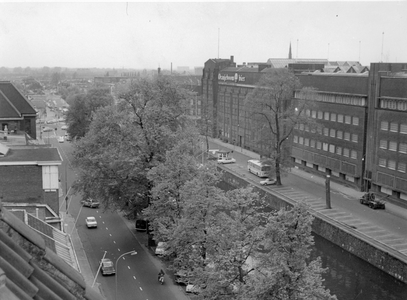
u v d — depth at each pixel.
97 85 179.25
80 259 58.06
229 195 41.12
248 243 35.72
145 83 67.25
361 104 87.50
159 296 48.84
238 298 32.16
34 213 38.47
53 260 7.05
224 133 153.62
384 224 68.12
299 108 92.38
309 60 172.38
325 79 97.44
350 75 90.75
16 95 96.19
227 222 37.88
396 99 78.62
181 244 42.62
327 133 97.19
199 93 171.75
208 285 34.59
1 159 47.06
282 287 30.38
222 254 35.41
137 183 64.06
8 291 5.11
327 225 68.44
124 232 69.25
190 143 61.56
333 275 57.53
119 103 66.88
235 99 145.00
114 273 53.84
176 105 68.81
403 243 60.09
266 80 92.56
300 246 31.19
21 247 6.48
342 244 64.69
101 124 66.06
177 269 46.22
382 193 82.94
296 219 31.28
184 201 43.91
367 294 52.12
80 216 76.94
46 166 46.78
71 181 97.50
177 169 51.00
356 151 88.81
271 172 93.69
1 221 6.57
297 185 93.31
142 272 54.91
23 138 75.69
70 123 128.12
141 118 65.81
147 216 56.44
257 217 40.75
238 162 119.25
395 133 79.00
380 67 83.00
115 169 64.12
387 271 56.06
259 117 95.81
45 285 6.40
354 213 73.62
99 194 64.25
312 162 102.69
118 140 64.12
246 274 34.97
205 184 41.78
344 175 93.38
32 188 46.75
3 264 5.59
